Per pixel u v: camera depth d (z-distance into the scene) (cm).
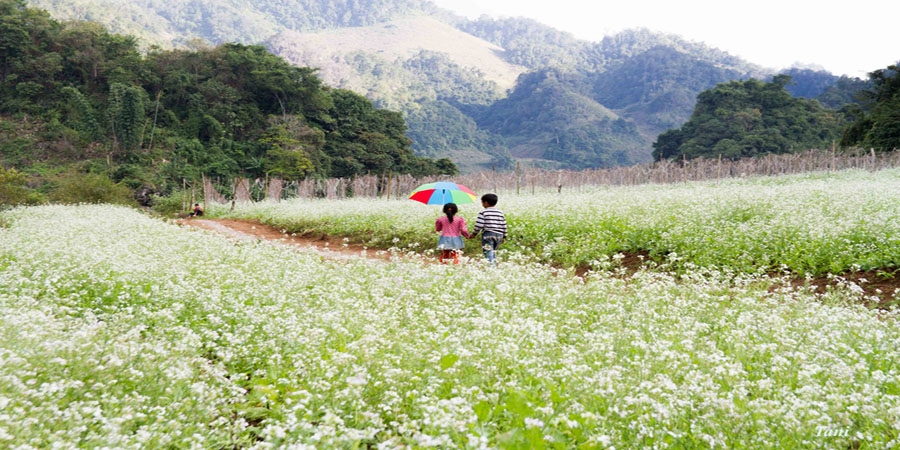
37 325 550
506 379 488
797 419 396
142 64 10188
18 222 2148
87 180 4375
